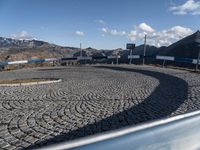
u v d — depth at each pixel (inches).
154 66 1218.0
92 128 244.2
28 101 370.9
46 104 348.8
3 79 706.2
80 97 398.6
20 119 274.5
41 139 215.6
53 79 639.1
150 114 293.6
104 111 306.5
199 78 668.7
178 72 868.6
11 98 396.8
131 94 422.6
